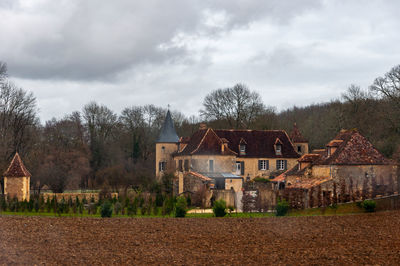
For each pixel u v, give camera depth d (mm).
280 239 31109
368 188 45281
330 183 48438
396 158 54375
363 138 51906
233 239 31125
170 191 63531
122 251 27625
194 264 25016
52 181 68188
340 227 34656
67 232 32469
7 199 50438
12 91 67562
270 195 46500
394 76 70438
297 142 77125
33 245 28547
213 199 53031
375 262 25281
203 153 65688
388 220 36719
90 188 77188
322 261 25609
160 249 28250
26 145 71125
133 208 44094
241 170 72125
